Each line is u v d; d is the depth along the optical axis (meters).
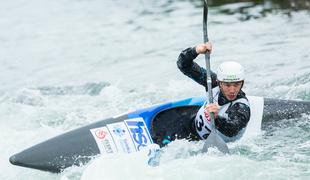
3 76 43.75
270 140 25.27
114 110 32.59
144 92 35.50
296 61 38.62
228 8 58.78
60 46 52.06
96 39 53.06
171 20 56.84
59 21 63.09
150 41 49.75
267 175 21.36
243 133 25.62
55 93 37.62
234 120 23.75
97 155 24.06
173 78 38.16
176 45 47.38
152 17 59.66
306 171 21.64
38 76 42.81
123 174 22.03
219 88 24.73
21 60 48.38
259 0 61.00
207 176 21.52
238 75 23.41
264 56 40.59
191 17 56.91
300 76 35.09
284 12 54.16
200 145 25.09
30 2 77.06
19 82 41.56
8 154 27.11
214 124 23.69
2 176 24.59
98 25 58.97
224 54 42.25
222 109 24.31
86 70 43.09
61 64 45.84
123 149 24.53
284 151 23.98
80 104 34.47
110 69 42.59
